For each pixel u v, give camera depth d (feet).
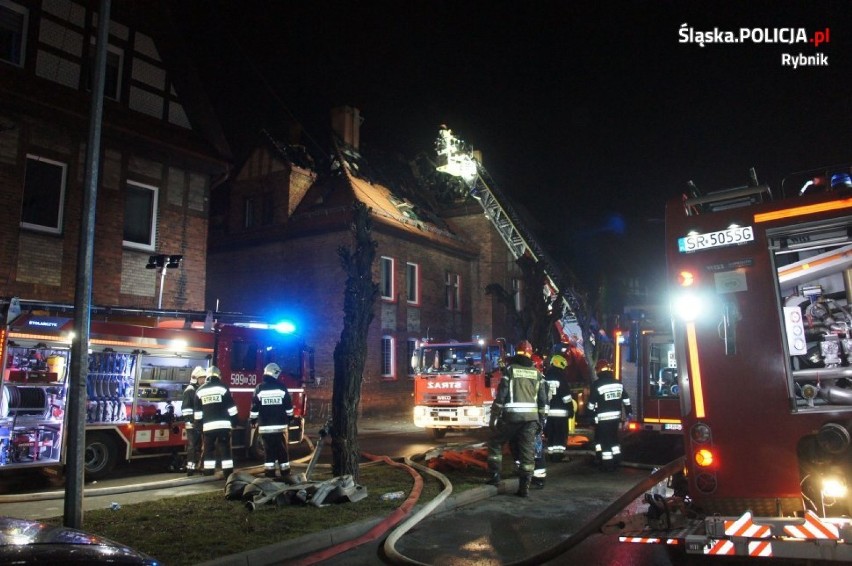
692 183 18.83
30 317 30.48
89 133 19.42
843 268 17.92
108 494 27.94
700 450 14.78
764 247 14.80
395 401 78.74
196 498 26.05
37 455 30.19
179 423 35.73
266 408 31.55
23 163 43.39
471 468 33.63
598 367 36.29
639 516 15.87
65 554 9.80
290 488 24.67
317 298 76.69
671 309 15.49
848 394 14.74
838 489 13.30
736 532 13.50
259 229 81.41
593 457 37.68
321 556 18.95
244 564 17.79
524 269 56.24
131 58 51.37
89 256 19.03
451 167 76.89
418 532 22.06
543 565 18.33
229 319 41.01
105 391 33.14
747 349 14.62
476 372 50.19
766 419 14.29
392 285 81.15
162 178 51.96
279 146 83.92
